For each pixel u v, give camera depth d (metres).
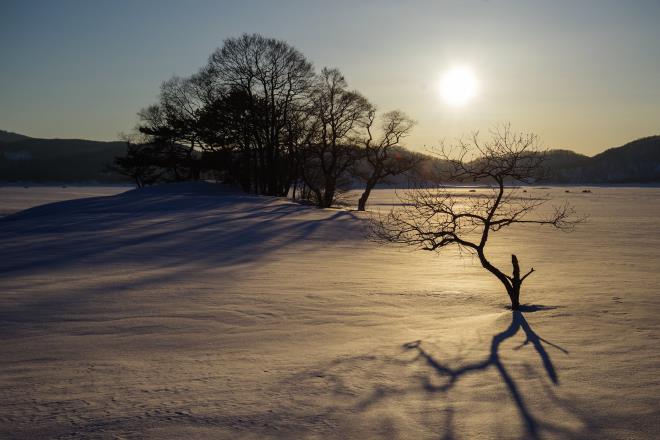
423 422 6.33
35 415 6.56
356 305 14.53
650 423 6.26
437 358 9.09
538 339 10.34
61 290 16.25
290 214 47.47
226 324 12.05
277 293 16.16
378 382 7.81
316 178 69.56
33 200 92.00
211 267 21.80
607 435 5.96
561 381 7.75
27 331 11.28
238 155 71.31
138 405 6.89
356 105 62.44
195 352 9.63
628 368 8.33
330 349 9.83
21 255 24.45
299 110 63.81
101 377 8.12
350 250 28.83
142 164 76.69
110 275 19.38
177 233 33.94
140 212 47.25
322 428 6.16
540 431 6.08
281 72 64.94
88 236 32.03
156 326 11.80
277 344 10.26
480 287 17.75
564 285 18.03
